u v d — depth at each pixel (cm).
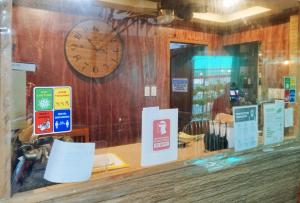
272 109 175
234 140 156
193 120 159
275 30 213
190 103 179
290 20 201
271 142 173
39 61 165
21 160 94
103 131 144
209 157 141
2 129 85
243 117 161
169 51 229
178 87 198
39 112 102
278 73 206
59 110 112
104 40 222
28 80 104
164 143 133
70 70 187
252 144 163
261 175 164
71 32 195
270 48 215
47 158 101
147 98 198
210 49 227
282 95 192
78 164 106
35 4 164
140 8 231
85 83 192
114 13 226
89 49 208
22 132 96
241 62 221
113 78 215
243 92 198
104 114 173
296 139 185
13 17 93
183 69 217
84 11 205
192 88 196
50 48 177
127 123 147
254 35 222
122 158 126
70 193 97
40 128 102
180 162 132
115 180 109
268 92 199
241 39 225
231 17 222
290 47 200
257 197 163
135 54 237
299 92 186
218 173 142
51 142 104
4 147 85
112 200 106
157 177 120
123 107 184
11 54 87
